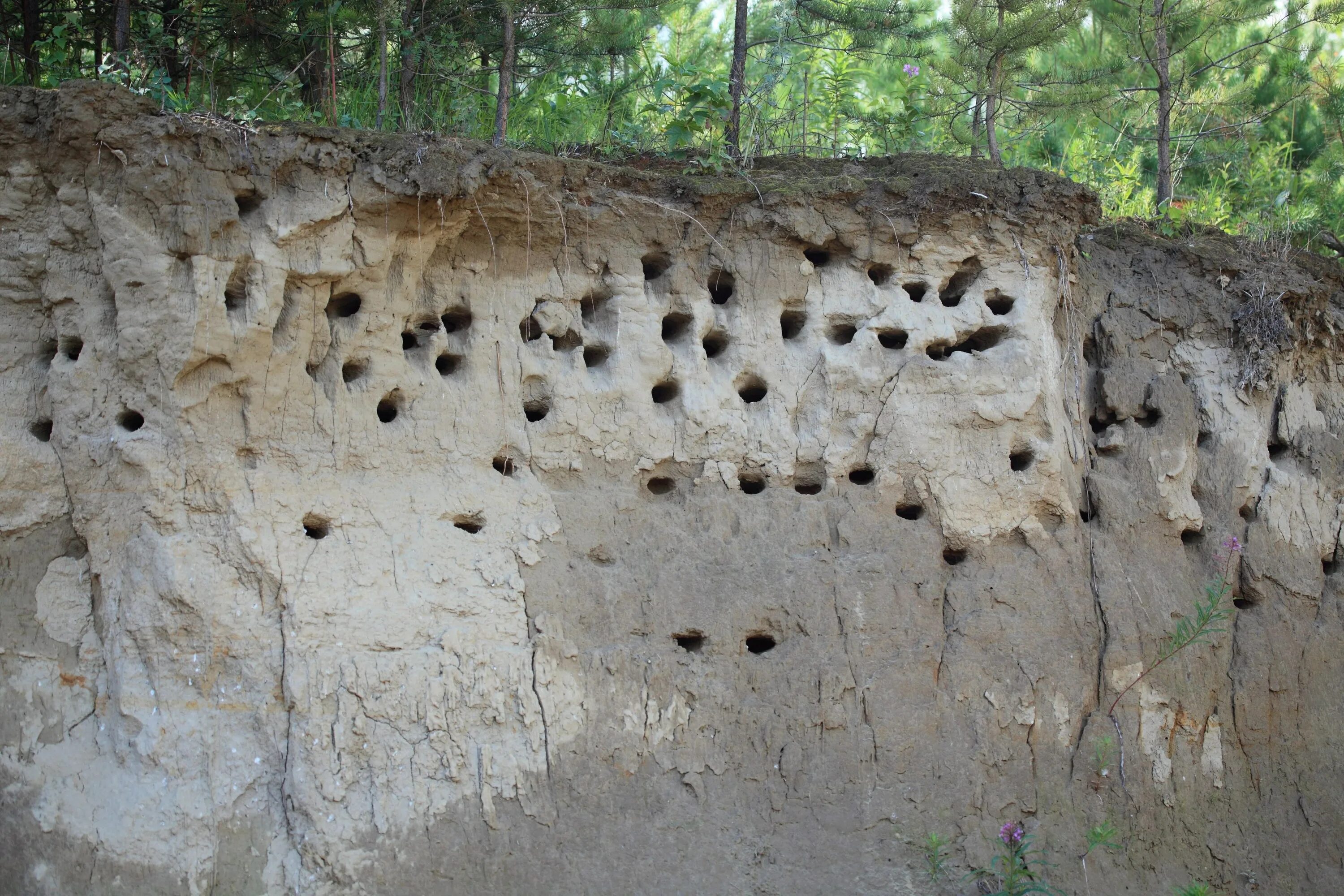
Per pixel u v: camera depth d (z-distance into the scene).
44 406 6.22
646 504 6.85
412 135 6.45
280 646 6.07
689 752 6.51
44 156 6.09
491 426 6.64
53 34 7.95
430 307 6.64
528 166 6.54
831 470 7.02
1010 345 7.26
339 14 7.97
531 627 6.44
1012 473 7.18
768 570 6.82
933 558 7.04
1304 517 7.79
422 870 6.00
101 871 5.72
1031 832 6.82
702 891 6.30
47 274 6.18
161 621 5.95
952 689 6.89
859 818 6.61
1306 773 7.44
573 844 6.23
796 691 6.69
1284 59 11.36
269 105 8.17
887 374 7.12
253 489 6.16
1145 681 7.16
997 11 9.08
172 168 5.96
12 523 6.06
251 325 6.06
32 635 6.03
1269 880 7.15
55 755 5.91
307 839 5.87
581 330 6.87
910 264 7.26
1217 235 8.36
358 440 6.40
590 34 8.87
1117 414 7.59
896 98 11.05
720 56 11.23
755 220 7.04
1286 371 8.03
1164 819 7.05
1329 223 10.13
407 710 6.12
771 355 7.07
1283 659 7.52
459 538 6.45
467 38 8.87
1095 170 10.59
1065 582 7.17
